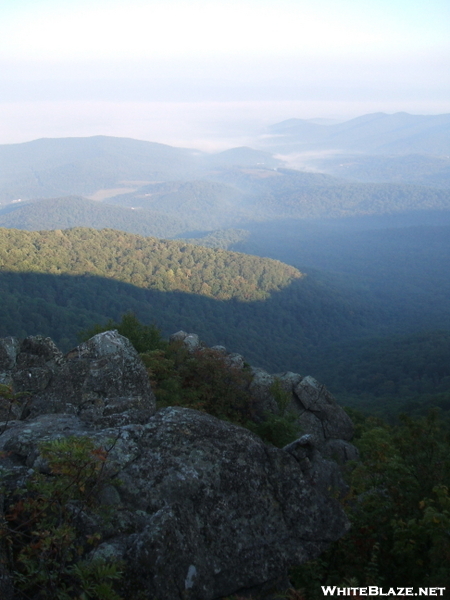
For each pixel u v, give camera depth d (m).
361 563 5.38
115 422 5.44
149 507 4.40
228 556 4.29
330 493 5.31
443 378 108.44
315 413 18.19
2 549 3.57
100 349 9.22
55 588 3.45
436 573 4.98
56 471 3.95
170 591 3.65
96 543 3.81
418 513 6.10
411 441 7.36
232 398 15.98
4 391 5.23
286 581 4.45
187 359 17.33
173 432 5.03
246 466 4.88
